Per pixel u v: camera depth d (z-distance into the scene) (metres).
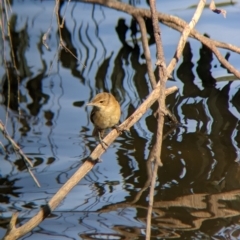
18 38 16.83
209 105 13.88
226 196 10.63
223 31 16.17
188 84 14.78
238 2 17.59
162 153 12.06
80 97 14.32
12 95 14.59
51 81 15.10
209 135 12.62
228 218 10.02
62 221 10.07
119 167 11.64
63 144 12.48
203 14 17.02
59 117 13.55
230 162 11.64
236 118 13.27
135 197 10.71
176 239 9.45
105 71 15.47
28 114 13.72
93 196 10.78
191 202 10.50
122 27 17.17
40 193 10.90
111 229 9.78
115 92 14.45
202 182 11.10
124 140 12.59
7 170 11.66
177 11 17.03
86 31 17.08
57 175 11.42
